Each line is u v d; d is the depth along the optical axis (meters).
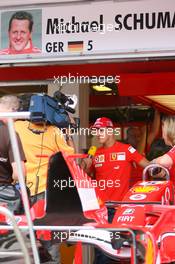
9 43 5.56
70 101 4.12
